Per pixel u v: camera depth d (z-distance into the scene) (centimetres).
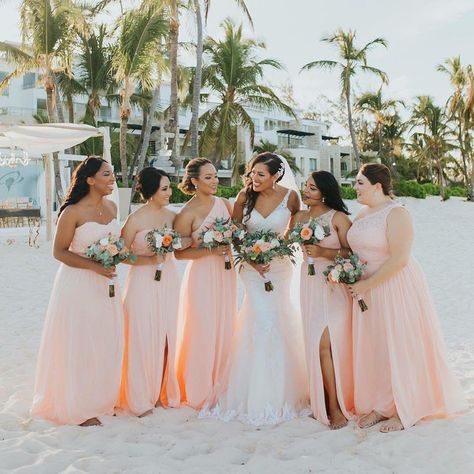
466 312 811
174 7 2019
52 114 1891
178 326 441
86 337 382
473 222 2344
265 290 416
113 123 3712
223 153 2834
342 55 3109
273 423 385
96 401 383
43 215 2642
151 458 322
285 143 5259
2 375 498
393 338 373
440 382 377
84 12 2266
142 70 1984
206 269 425
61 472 302
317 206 415
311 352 388
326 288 396
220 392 412
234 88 2825
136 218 414
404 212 377
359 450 329
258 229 425
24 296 915
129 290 410
